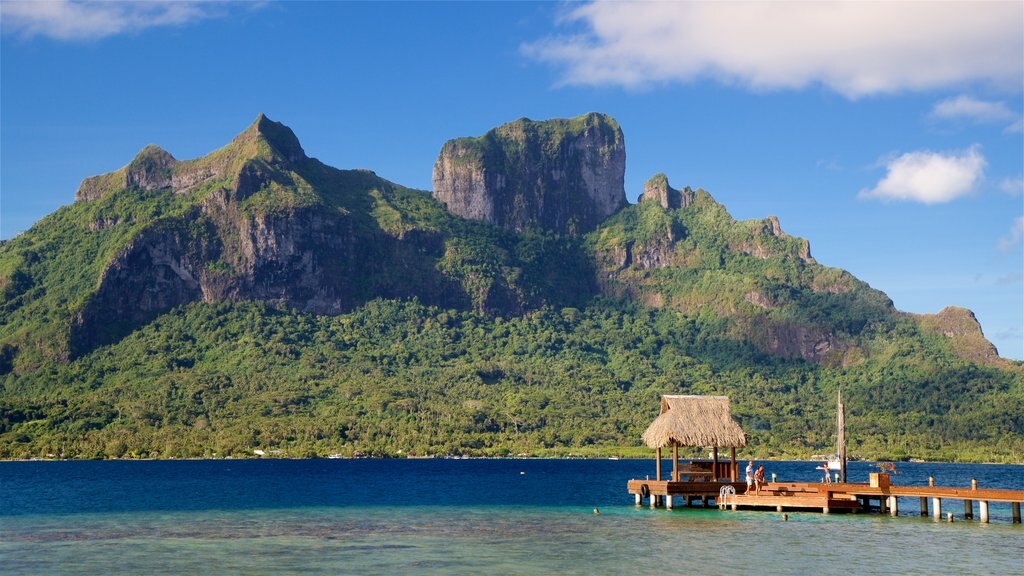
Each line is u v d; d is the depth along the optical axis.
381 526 95.31
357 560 73.88
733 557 75.06
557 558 74.75
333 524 97.31
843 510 101.75
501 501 126.81
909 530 89.50
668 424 105.75
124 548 79.94
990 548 78.94
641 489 109.38
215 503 124.31
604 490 152.25
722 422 106.69
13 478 191.25
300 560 73.94
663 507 108.69
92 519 102.69
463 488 157.88
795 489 107.75
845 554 76.19
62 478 191.75
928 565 71.81
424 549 79.19
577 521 98.50
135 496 138.12
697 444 105.25
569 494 141.88
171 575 67.81
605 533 88.25
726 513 103.00
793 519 97.44
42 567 71.06
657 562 73.06
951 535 86.12
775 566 71.44
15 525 96.88
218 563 72.62
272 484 169.88
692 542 82.50
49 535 88.38
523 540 84.12
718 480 108.38
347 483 173.75
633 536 86.06
